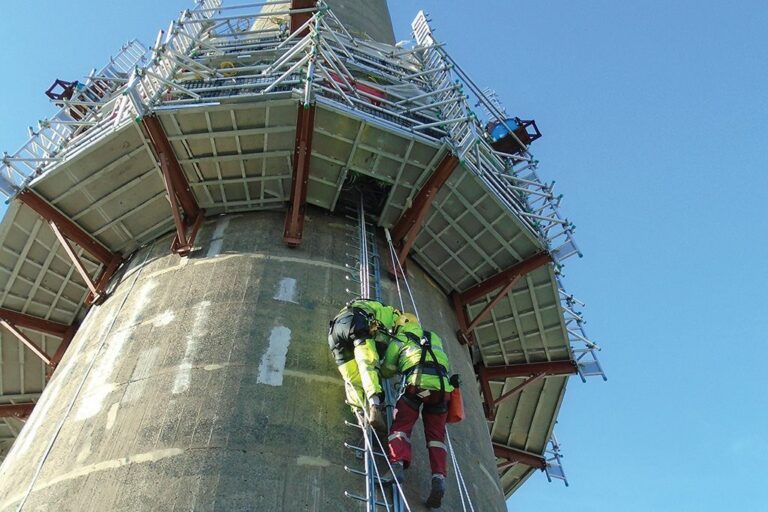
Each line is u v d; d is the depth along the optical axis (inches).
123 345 457.1
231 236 543.2
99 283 577.9
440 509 383.6
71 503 350.9
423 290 588.1
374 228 588.4
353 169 555.2
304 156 527.5
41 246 611.2
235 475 348.5
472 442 470.6
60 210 568.4
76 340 529.3
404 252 559.2
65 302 652.7
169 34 591.8
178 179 545.6
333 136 533.3
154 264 538.6
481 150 679.7
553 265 629.3
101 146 529.7
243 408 386.0
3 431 779.4
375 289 514.3
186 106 509.7
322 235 550.6
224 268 502.3
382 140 538.6
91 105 644.1
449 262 625.0
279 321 453.1
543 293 649.6
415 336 360.2
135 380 419.2
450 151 538.6
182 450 361.4
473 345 680.4
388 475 348.2
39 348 661.3
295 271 502.6
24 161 549.6
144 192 564.7
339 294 494.3
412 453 393.7
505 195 609.9
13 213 578.9
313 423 386.0
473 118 559.2
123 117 531.2
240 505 335.0
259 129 526.0
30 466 400.8
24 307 647.1
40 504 360.5
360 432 389.7
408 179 561.6
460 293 643.5
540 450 769.6
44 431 427.5
